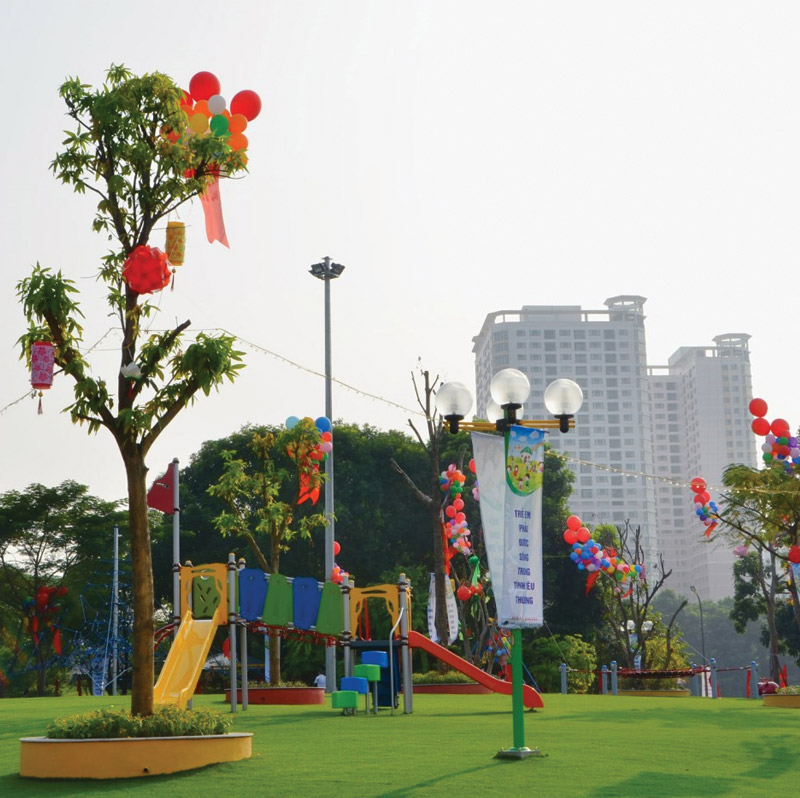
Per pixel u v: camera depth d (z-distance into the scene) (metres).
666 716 22.48
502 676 37.34
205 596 23.30
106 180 14.77
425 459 60.22
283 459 57.75
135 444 14.22
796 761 14.51
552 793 11.37
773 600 50.56
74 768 12.55
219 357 14.06
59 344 14.37
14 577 56.28
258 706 26.20
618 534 62.69
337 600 24.84
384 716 22.17
